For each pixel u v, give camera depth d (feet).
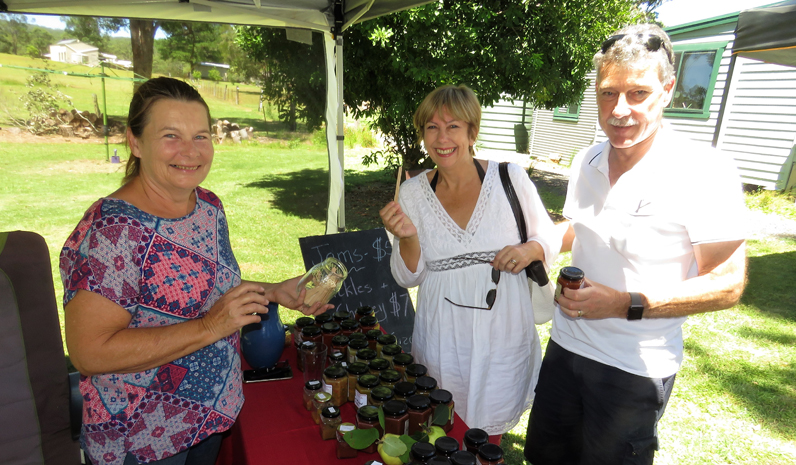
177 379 4.27
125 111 21.15
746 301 14.94
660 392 5.30
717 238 4.59
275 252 18.48
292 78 16.43
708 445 8.73
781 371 11.10
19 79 18.24
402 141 26.04
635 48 4.58
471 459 3.75
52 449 5.47
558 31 22.59
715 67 29.30
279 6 11.10
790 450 8.65
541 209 6.13
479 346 6.02
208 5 10.09
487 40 21.40
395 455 4.03
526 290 6.38
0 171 23.17
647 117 4.70
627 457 5.56
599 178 5.56
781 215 24.57
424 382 4.92
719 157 4.67
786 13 12.19
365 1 10.28
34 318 5.37
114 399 4.11
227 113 17.51
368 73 21.84
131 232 3.91
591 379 5.66
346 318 6.93
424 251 6.29
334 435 4.84
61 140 22.48
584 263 5.75
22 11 9.61
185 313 4.27
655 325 5.22
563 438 6.36
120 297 3.82
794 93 25.93
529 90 23.50
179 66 17.13
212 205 4.86
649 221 5.00
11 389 5.22
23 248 5.36
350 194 27.91
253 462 4.51
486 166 6.31
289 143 17.48
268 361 6.14
